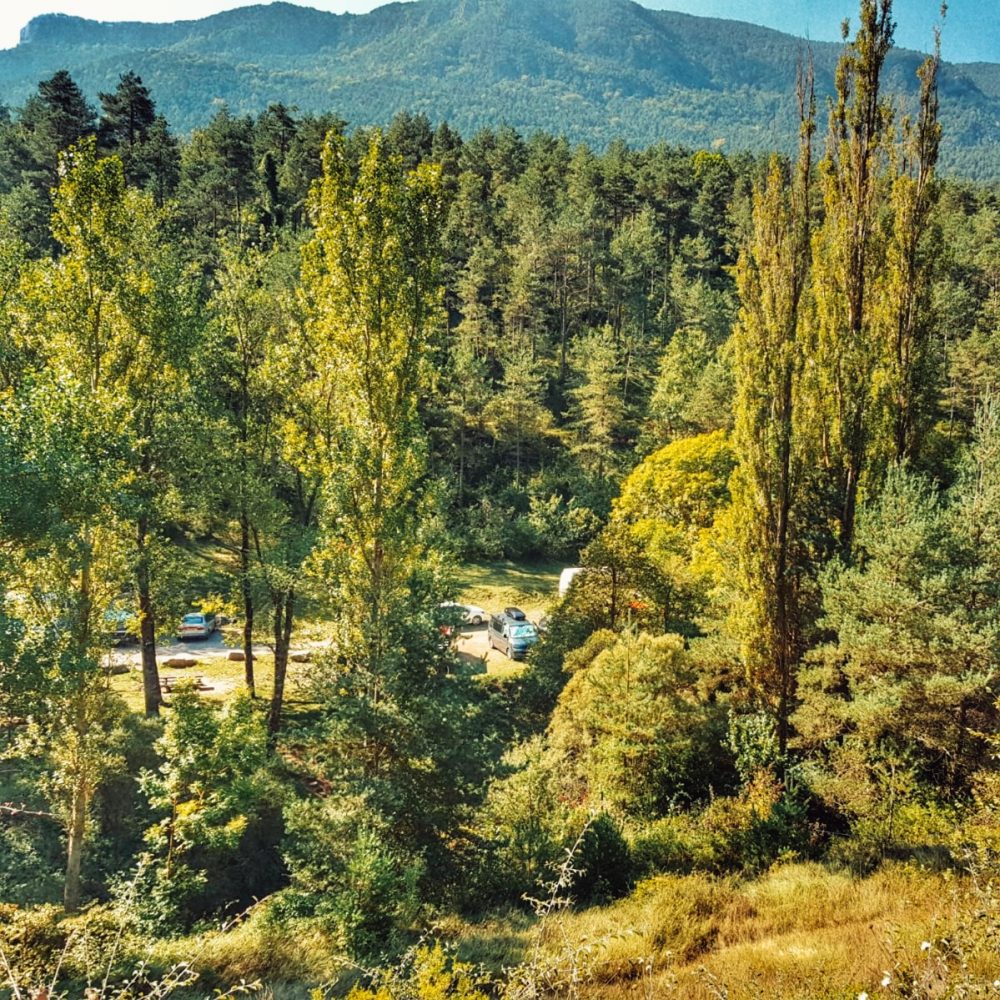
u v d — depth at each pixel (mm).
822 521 20141
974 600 16125
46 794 15180
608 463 57812
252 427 24031
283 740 15500
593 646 24031
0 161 63094
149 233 21922
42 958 9898
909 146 20656
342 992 9445
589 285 78562
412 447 16922
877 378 20594
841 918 10445
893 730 16656
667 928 10406
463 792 14562
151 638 22422
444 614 16406
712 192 88312
